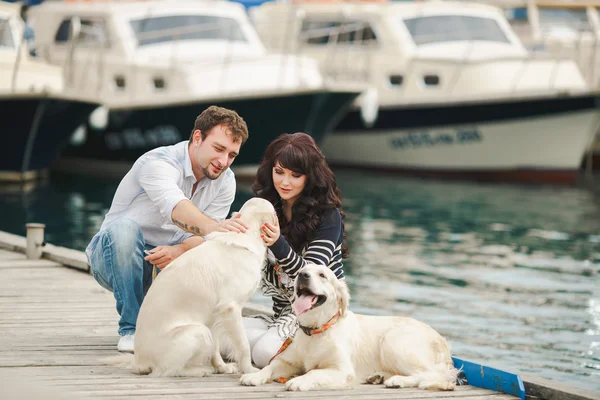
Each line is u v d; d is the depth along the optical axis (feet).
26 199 51.06
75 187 57.67
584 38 75.25
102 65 61.16
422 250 37.55
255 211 14.43
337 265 15.65
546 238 41.39
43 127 56.65
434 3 70.54
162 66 59.16
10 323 18.22
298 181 15.15
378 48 68.49
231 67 59.98
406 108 66.54
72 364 14.90
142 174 15.48
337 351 14.14
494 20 71.41
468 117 65.16
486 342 22.88
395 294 28.66
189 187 15.83
